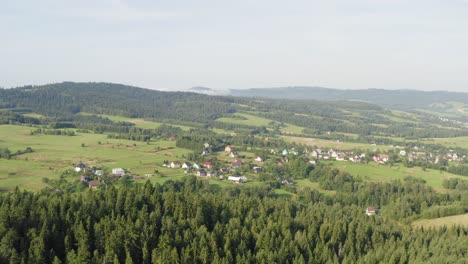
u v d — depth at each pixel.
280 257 109.31
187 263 101.44
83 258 93.75
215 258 102.88
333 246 121.38
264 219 132.50
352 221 137.38
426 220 172.88
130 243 103.19
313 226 128.00
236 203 142.00
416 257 115.62
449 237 130.62
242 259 104.12
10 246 94.25
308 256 114.69
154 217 115.00
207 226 123.62
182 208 125.50
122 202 122.81
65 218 109.69
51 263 95.06
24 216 105.06
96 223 107.12
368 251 118.75
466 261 108.00
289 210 146.00
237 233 115.19
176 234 110.12
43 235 98.75
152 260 100.88
